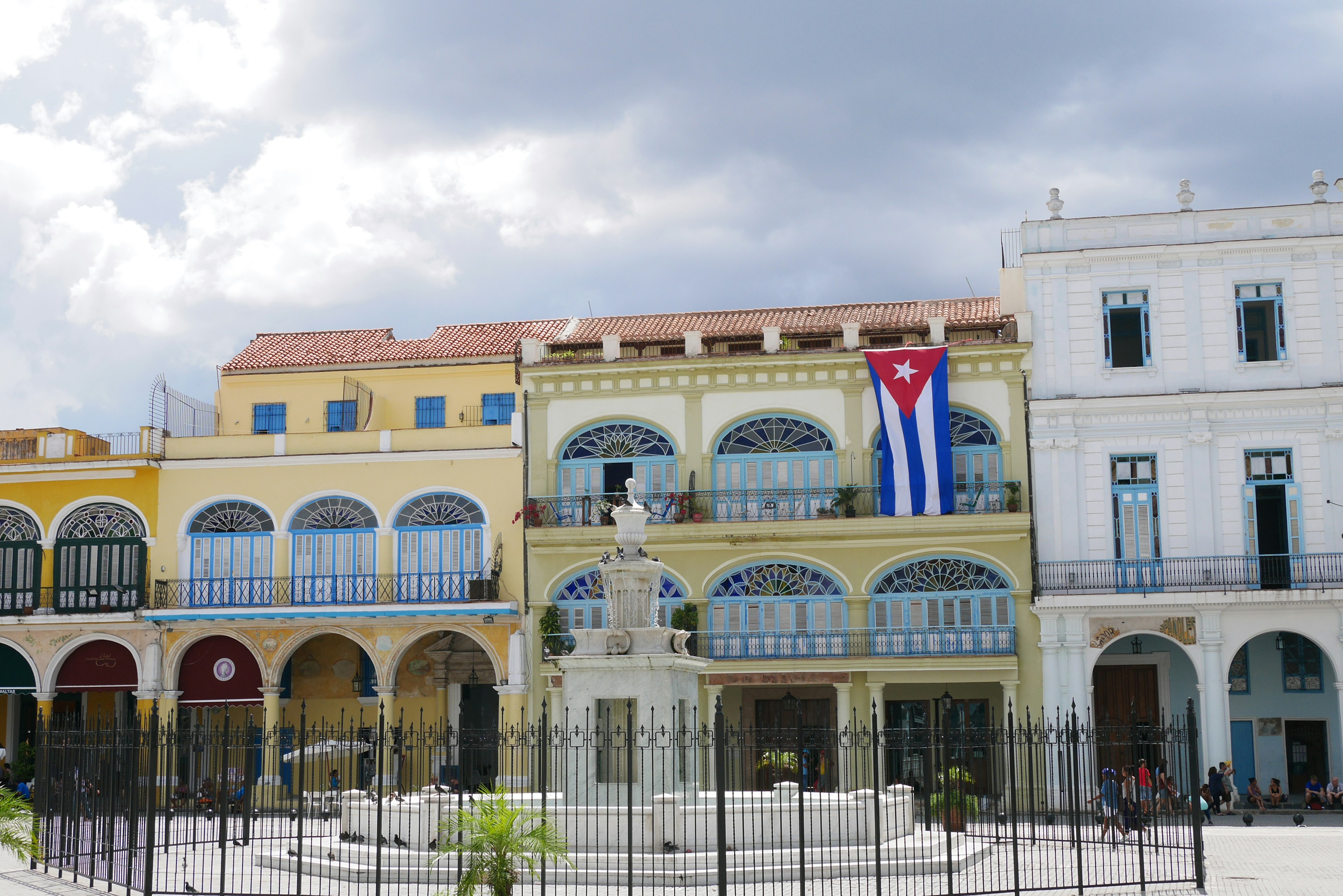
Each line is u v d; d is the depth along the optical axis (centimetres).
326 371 4775
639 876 2008
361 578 4141
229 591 4188
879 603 3928
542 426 4159
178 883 2150
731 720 3978
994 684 3888
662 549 4003
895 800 2409
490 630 4069
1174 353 3897
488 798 1800
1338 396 3781
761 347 4191
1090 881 2102
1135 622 3741
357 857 2247
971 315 4328
